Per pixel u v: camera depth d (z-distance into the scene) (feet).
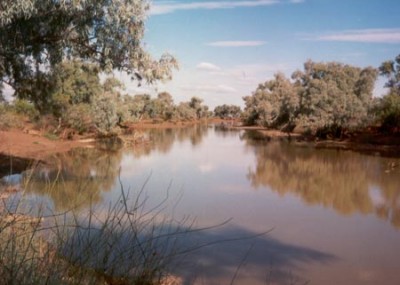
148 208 45.93
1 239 9.36
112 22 39.81
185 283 25.77
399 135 146.72
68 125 136.15
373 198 61.67
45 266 8.86
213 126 322.55
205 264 30.66
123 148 131.23
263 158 109.91
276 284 29.66
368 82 166.71
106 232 11.49
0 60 44.42
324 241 40.78
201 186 67.77
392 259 36.17
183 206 51.78
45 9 37.70
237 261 33.22
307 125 165.07
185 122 387.14
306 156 114.62
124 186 60.34
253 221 47.11
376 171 87.71
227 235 40.50
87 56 43.86
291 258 35.53
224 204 55.16
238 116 495.00
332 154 119.34
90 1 37.83
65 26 39.60
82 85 134.21
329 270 33.17
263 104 277.85
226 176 79.51
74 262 9.71
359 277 31.94
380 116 154.10
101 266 10.35
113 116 147.33
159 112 345.51
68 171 69.87
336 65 174.50
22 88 53.57
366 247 39.22
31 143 107.45
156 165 92.17
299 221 47.93
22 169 64.44
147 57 41.75
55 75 56.44
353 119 156.66
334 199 60.54
